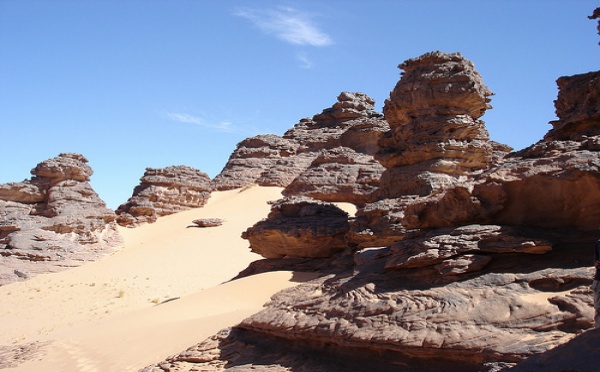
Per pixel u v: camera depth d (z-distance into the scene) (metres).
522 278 14.79
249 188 96.62
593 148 15.61
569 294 13.59
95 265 66.00
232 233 74.94
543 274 14.52
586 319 12.70
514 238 15.50
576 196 15.32
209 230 76.50
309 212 42.38
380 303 16.67
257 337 20.94
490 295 14.78
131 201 87.06
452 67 36.66
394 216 33.78
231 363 20.14
